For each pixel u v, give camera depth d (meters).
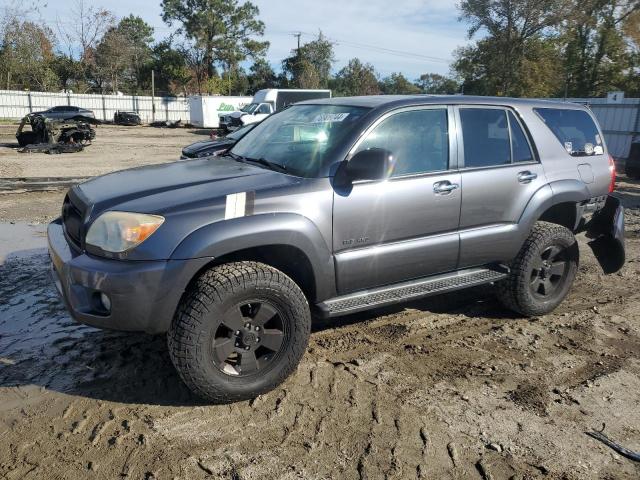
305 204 3.32
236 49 65.69
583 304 5.08
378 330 4.37
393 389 3.50
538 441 3.05
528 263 4.41
